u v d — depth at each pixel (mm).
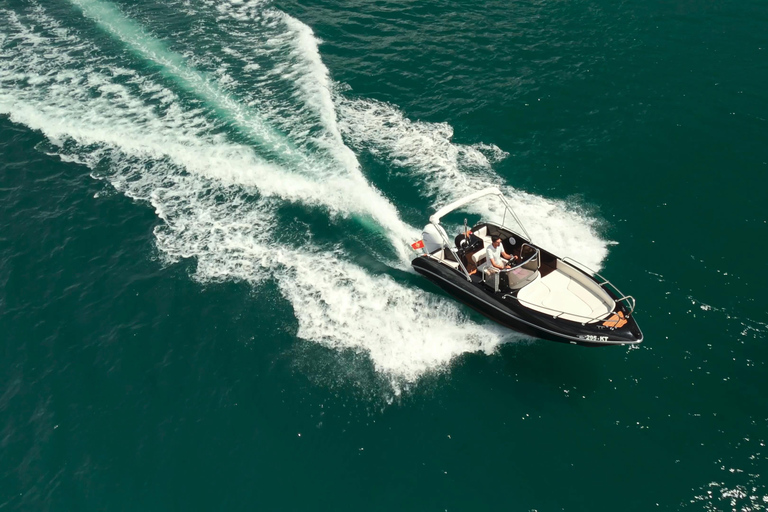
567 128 28312
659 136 27375
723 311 20516
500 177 26453
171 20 37156
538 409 18734
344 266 23438
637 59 31516
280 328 21359
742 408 18016
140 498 17375
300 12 37312
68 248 24641
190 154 28156
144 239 24797
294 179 26781
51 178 27484
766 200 24156
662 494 16422
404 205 25625
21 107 30875
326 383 19672
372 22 35938
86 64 33594
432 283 22812
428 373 19891
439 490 17078
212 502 17156
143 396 19766
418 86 31234
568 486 16875
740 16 33750
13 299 22953
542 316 19516
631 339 18453
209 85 31797
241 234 24812
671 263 22203
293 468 17766
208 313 21969
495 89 30688
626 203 24781
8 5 38688
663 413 18156
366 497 17047
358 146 28219
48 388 20172
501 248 21375
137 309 22281
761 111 27953
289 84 31656
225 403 19391
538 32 34031
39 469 18203
